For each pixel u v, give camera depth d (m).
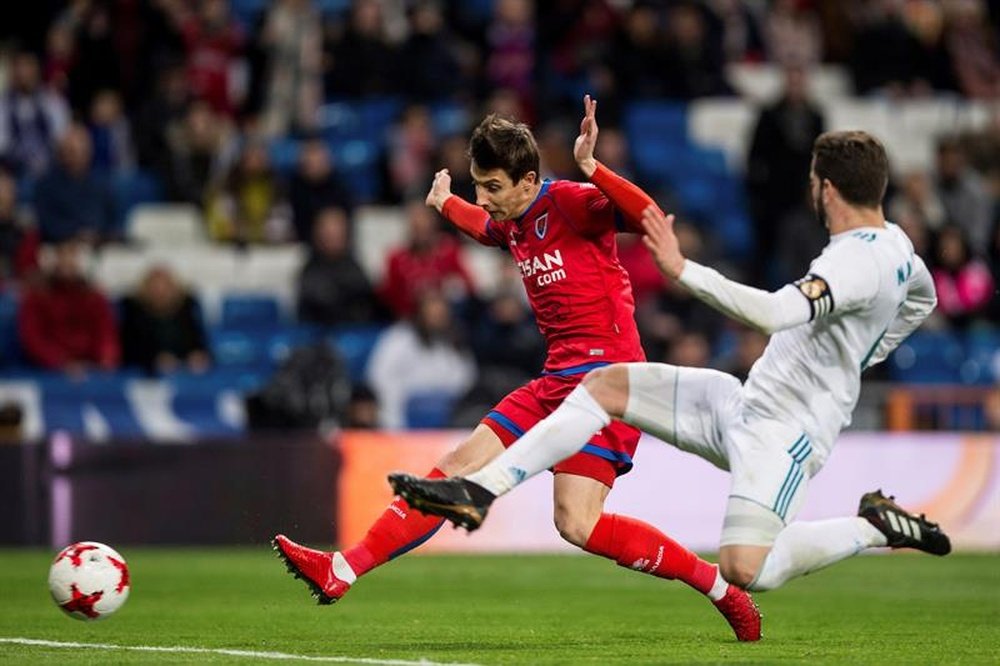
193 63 67.88
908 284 23.16
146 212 66.19
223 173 65.56
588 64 69.00
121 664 23.19
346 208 63.72
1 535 49.34
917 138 76.56
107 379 56.94
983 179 70.81
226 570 43.28
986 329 64.75
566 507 25.50
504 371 56.03
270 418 53.62
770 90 77.81
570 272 25.64
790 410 22.81
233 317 63.00
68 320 56.75
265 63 69.12
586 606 34.62
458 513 22.41
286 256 65.25
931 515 53.06
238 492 50.19
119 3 67.44
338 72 68.88
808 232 62.31
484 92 68.75
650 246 21.33
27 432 55.47
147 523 49.91
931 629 29.58
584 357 25.72
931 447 53.19
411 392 57.25
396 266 60.28
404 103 69.12
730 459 23.02
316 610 33.31
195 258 64.62
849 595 37.84
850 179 22.77
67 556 26.78
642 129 72.50
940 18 77.38
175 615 32.03
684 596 37.19
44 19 68.94
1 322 58.56
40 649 25.45
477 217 27.47
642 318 58.44
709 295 21.38
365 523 50.50
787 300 21.61
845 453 52.59
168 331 57.84
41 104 64.75
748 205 67.12
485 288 66.38
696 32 71.50
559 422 23.05
